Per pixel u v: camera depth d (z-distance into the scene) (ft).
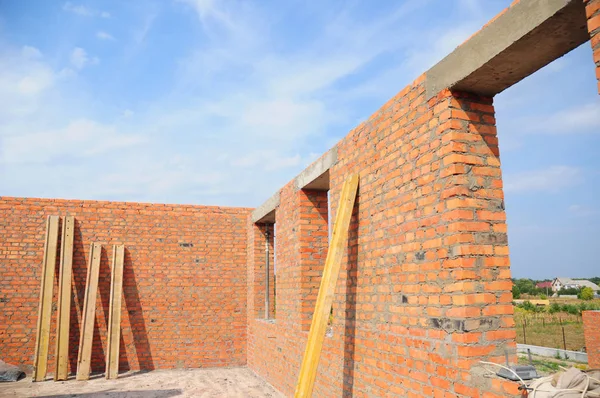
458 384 10.00
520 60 9.64
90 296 29.37
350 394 15.29
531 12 8.58
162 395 23.58
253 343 30.83
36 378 27.32
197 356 31.94
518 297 204.95
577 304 122.93
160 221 32.78
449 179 10.72
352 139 16.21
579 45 9.12
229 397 23.06
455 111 10.90
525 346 53.57
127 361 30.66
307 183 20.86
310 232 21.84
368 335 14.30
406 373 12.09
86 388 25.38
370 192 14.69
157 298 31.91
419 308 11.64
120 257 31.07
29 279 29.71
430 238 11.34
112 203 31.99
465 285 10.09
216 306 32.91
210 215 33.83
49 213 30.71
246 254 34.12
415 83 12.37
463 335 9.93
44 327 28.32
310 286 21.42
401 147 12.94
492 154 11.04
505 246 10.69
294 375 21.67
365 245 14.82
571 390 7.55
